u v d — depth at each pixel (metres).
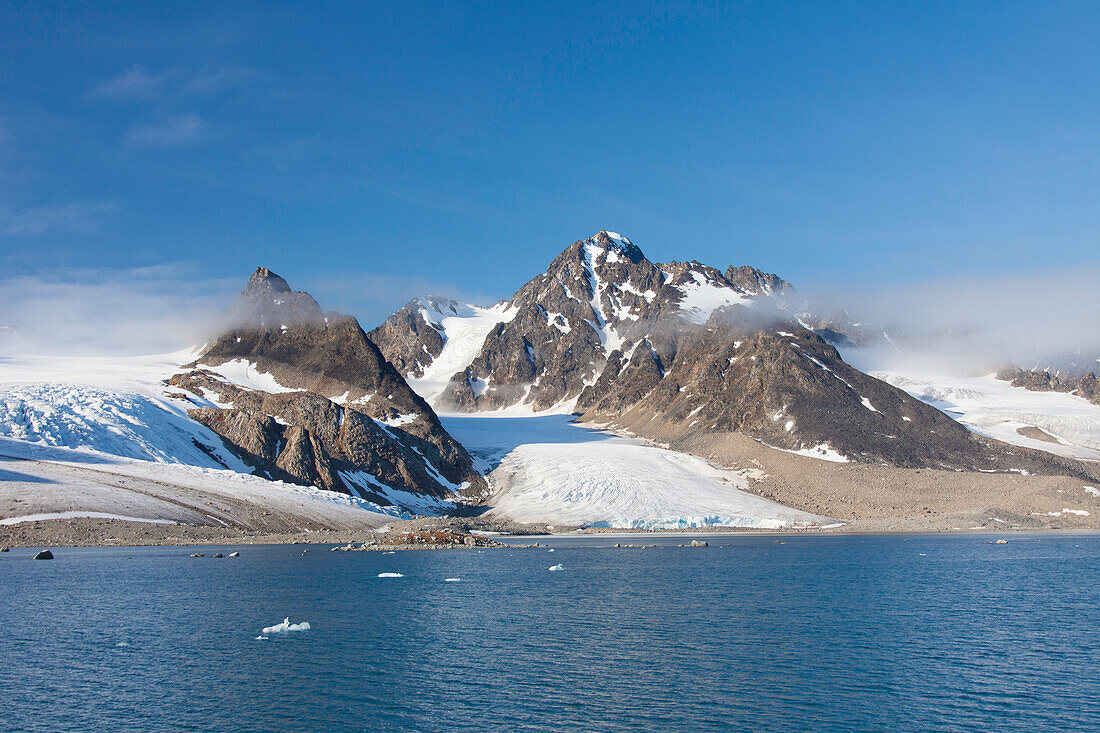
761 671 47.97
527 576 91.38
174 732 37.75
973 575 93.00
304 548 121.81
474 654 51.72
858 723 38.94
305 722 39.03
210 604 69.38
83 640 55.69
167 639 55.97
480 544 137.12
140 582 81.94
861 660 50.44
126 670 47.84
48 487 125.81
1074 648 53.72
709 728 38.12
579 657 51.09
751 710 40.75
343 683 45.12
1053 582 86.38
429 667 48.47
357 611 66.88
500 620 63.22
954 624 62.03
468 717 39.59
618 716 39.72
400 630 59.16
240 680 45.66
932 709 41.00
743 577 91.06
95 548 113.25
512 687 44.47
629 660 50.28
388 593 76.38
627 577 90.69
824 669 48.31
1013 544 141.00
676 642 55.28
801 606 70.38
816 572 96.00
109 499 127.12
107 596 73.12
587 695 43.06
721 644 54.81
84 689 44.19
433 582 84.94
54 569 92.06
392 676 46.50
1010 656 51.56
